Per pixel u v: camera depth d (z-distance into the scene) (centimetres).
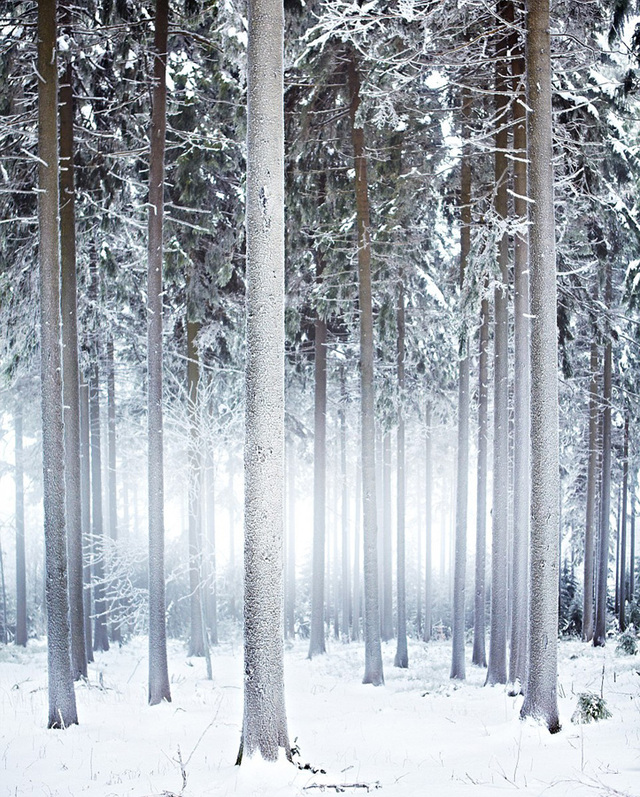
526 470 1452
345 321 2250
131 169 1852
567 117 1475
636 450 2959
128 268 2025
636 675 1516
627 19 1220
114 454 2803
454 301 2250
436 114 1791
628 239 1842
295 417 2655
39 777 818
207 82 1767
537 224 973
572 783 657
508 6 1373
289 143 1833
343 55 1789
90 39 1555
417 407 2675
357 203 1816
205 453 1838
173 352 2223
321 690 1666
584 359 2652
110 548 1967
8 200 1625
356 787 700
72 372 1576
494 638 1656
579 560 3300
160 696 1391
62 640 1131
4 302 1706
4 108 1496
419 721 1167
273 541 782
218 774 776
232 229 1962
